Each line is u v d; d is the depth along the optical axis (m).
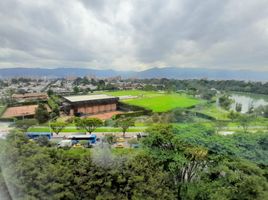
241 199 8.98
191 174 10.92
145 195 9.44
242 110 22.17
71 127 40.22
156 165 10.59
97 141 30.30
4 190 3.26
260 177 9.02
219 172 9.92
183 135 11.36
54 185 6.04
